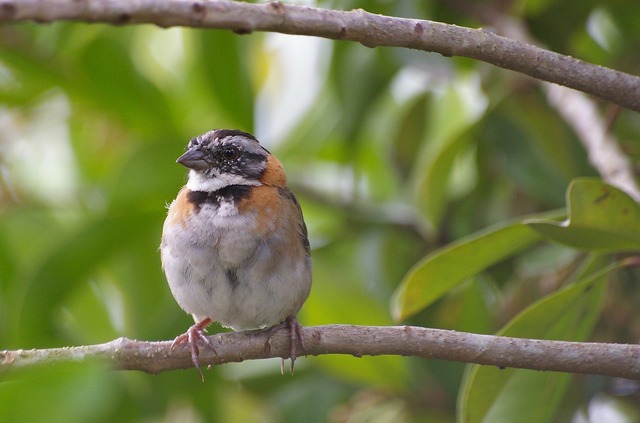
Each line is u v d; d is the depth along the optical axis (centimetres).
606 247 771
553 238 766
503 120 1101
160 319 1102
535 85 1104
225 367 1120
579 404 1105
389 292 1146
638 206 745
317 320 1150
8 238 1185
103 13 555
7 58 1194
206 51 1145
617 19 1146
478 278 1143
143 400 1064
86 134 1295
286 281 929
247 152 990
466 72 1152
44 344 1070
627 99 670
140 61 1290
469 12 1135
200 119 1244
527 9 1116
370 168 1298
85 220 1109
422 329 741
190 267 926
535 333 799
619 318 1097
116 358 758
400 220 1182
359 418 1137
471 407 794
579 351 709
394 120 1230
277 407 1142
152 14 570
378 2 1146
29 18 539
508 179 1138
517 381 795
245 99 1168
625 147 1074
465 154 1166
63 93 1252
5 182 1228
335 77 1159
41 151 1321
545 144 1100
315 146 1258
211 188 966
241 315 940
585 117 1016
